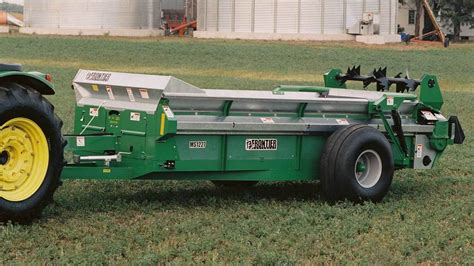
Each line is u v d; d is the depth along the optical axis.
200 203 9.49
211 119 9.14
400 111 10.59
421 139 10.69
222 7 68.62
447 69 42.56
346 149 9.48
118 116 9.27
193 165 9.08
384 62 45.09
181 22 74.94
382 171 9.81
